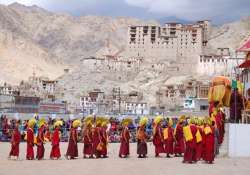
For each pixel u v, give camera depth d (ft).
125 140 133.90
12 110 326.65
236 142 133.49
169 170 100.68
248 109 162.30
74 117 264.72
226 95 166.61
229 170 101.35
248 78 187.93
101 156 136.26
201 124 118.52
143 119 134.82
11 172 95.86
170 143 135.44
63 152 150.61
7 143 184.34
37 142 125.18
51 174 93.15
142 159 127.95
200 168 104.88
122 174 93.66
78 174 93.35
